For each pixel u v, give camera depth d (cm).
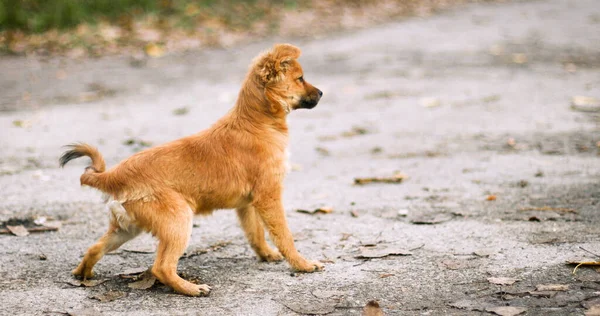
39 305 578
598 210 791
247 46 2106
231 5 2589
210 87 1609
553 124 1220
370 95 1508
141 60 1912
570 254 659
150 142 1164
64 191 921
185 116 1352
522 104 1373
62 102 1488
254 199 646
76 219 814
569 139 1122
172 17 2356
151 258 695
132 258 695
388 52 1961
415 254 685
